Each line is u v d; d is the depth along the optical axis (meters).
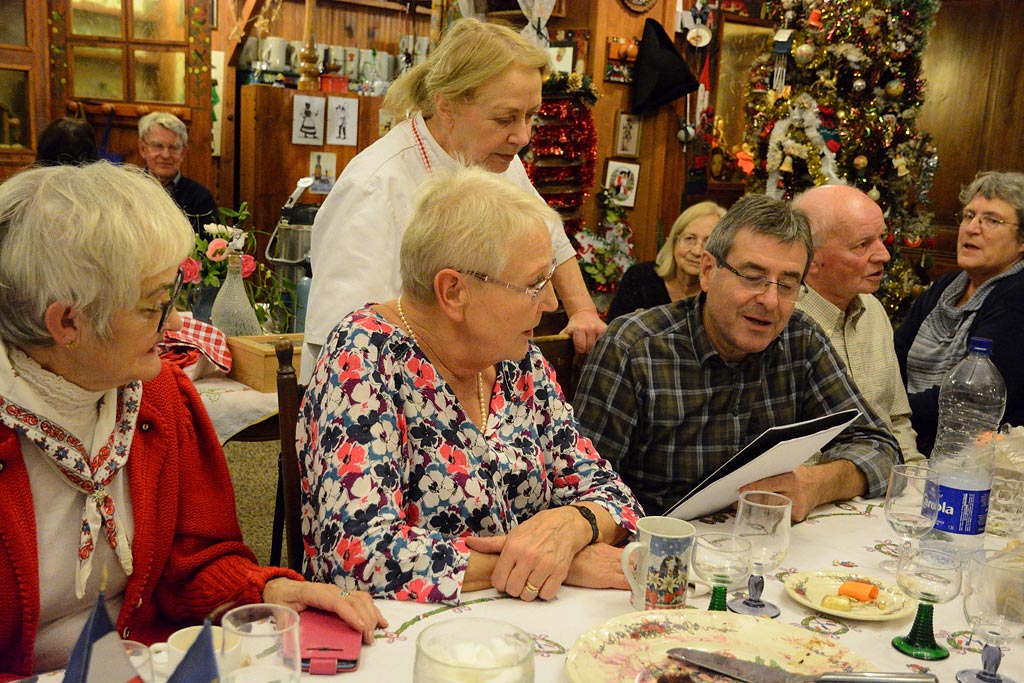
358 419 1.49
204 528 1.46
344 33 6.41
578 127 5.02
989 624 1.18
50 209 1.14
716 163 6.24
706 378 2.14
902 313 5.73
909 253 6.62
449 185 1.54
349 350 1.53
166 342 2.45
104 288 1.14
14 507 1.23
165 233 1.18
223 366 2.50
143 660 0.93
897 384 2.75
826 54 5.29
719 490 1.68
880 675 1.13
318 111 6.03
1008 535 1.78
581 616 1.35
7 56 5.27
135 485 1.37
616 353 2.14
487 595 1.40
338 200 2.26
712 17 6.01
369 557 1.38
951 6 6.93
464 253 1.48
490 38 2.20
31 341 1.18
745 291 1.98
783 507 1.41
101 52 5.54
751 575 1.41
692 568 1.43
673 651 1.16
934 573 1.28
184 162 5.73
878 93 5.41
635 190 5.75
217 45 6.06
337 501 1.44
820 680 1.12
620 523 1.63
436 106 2.27
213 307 2.71
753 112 5.65
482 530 1.57
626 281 4.26
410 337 1.57
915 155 5.57
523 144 2.32
